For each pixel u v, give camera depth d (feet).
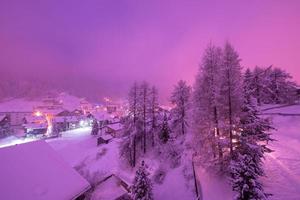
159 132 120.26
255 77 156.56
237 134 56.13
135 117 111.75
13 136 232.94
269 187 48.67
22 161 44.88
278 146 73.87
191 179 73.10
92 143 190.39
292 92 154.40
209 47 67.10
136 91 112.68
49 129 252.01
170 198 68.49
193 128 68.03
